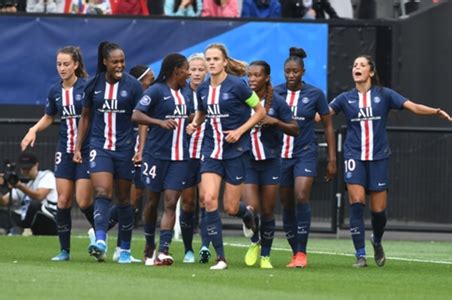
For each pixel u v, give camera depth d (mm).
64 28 59062
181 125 38281
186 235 40719
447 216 57719
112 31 59094
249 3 61031
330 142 40719
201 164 37844
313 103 39906
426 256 47375
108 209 39094
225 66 36781
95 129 39062
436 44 61250
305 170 39500
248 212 38062
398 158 57469
